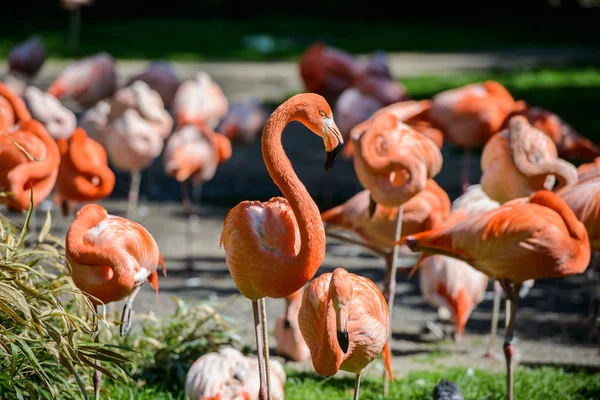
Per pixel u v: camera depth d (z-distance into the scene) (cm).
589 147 1388
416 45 4303
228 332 945
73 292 675
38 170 886
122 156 1476
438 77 3222
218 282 1234
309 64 2277
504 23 5150
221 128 1814
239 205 686
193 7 5422
